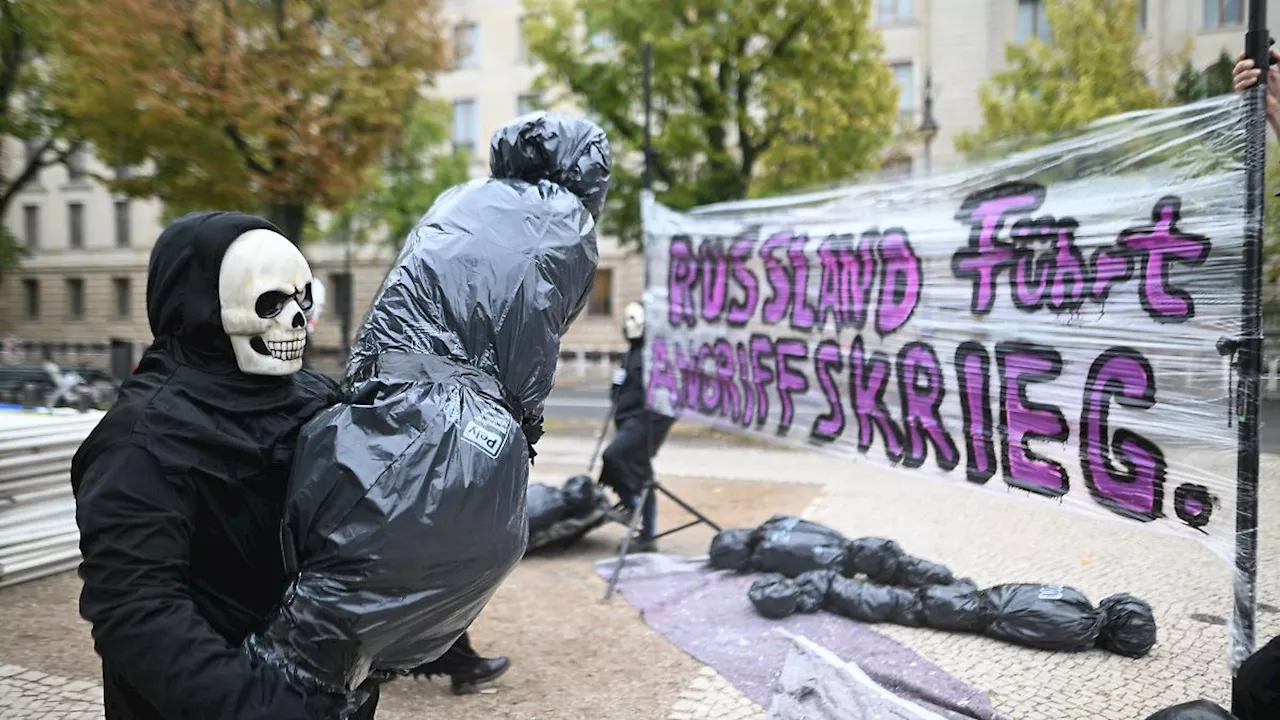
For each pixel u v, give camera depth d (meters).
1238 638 2.74
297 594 1.70
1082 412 3.35
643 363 5.94
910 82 23.28
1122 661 3.78
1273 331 4.93
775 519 5.29
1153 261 3.08
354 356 2.18
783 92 11.87
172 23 9.45
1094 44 15.50
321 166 10.58
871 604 4.30
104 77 9.46
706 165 13.26
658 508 7.35
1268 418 9.16
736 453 10.73
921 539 6.00
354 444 1.77
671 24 12.13
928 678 3.60
